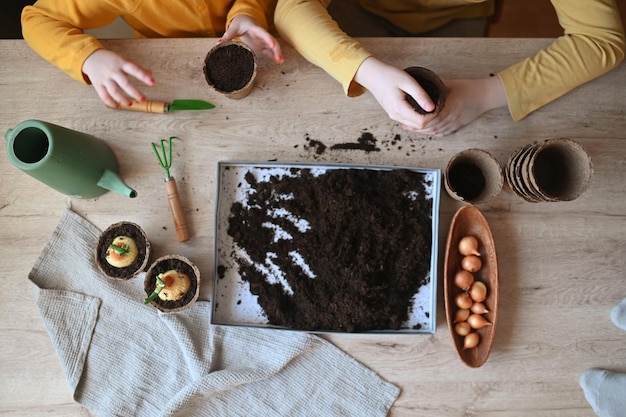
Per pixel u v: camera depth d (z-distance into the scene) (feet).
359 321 2.90
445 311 2.93
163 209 3.03
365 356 2.94
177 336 2.93
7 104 3.07
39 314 2.97
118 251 2.73
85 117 3.06
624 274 2.96
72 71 2.96
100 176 2.88
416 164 3.04
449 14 3.95
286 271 2.96
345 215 2.94
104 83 2.87
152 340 2.96
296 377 2.94
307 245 2.96
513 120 3.04
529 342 2.92
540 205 3.00
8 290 2.98
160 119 3.07
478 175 2.92
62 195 3.04
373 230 2.96
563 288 2.95
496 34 5.14
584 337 2.91
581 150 2.61
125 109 3.06
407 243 2.97
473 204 2.81
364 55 2.84
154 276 2.83
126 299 2.98
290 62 3.09
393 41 3.09
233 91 2.89
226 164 3.00
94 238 3.02
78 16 3.12
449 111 2.92
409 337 2.94
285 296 2.97
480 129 3.05
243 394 2.94
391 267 2.96
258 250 2.99
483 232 2.93
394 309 2.93
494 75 3.02
